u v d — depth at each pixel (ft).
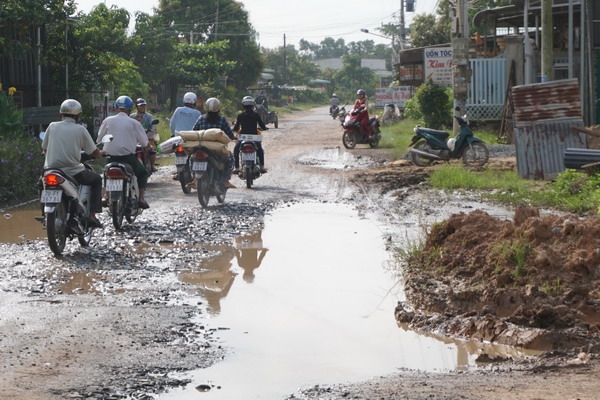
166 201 63.62
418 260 39.78
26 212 58.08
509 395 21.61
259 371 25.17
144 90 163.84
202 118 62.03
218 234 49.39
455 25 108.06
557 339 28.27
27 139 76.23
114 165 49.37
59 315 30.99
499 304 32.12
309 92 542.98
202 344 27.78
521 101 73.15
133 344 27.53
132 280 37.40
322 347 27.94
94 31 115.44
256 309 32.78
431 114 141.49
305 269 40.27
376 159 99.40
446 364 26.37
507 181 71.46
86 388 23.15
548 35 97.09
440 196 65.92
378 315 32.24
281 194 67.97
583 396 21.39
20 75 104.01
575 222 36.17
